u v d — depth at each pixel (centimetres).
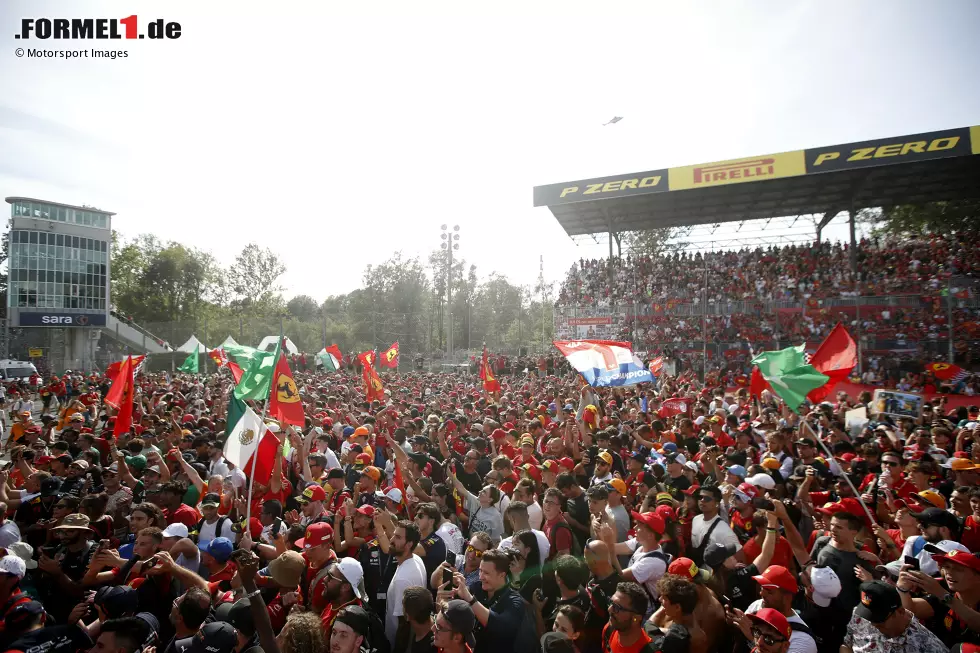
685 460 764
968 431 934
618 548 540
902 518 550
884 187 3066
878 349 2666
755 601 440
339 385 2319
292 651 375
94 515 604
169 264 6250
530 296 7419
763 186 2989
